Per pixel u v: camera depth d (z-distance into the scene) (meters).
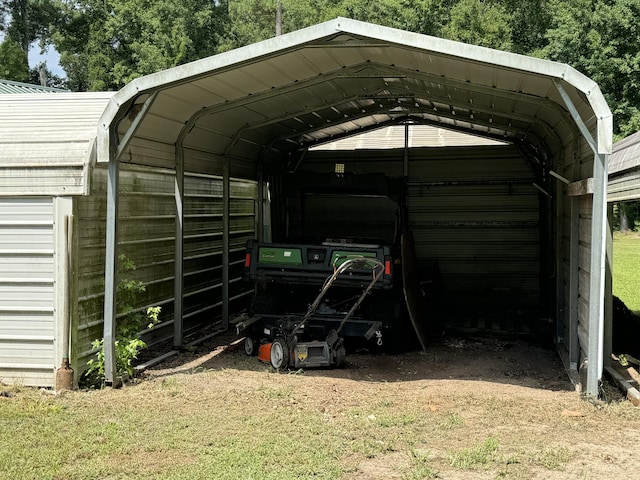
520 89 6.92
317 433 5.49
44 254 6.83
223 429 5.56
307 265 8.59
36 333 6.86
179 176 8.84
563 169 8.95
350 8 35.16
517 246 13.06
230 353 8.74
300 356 7.73
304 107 9.70
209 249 10.43
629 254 27.83
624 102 29.23
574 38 28.88
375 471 4.71
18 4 42.47
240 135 10.20
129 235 7.96
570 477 4.60
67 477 4.57
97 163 7.19
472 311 12.63
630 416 5.89
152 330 8.60
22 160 6.73
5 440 5.27
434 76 7.34
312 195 11.73
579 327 7.51
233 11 48.31
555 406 6.24
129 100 6.77
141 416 5.90
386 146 13.44
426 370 8.03
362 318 8.80
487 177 13.05
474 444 5.25
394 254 9.24
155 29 31.48
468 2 28.62
